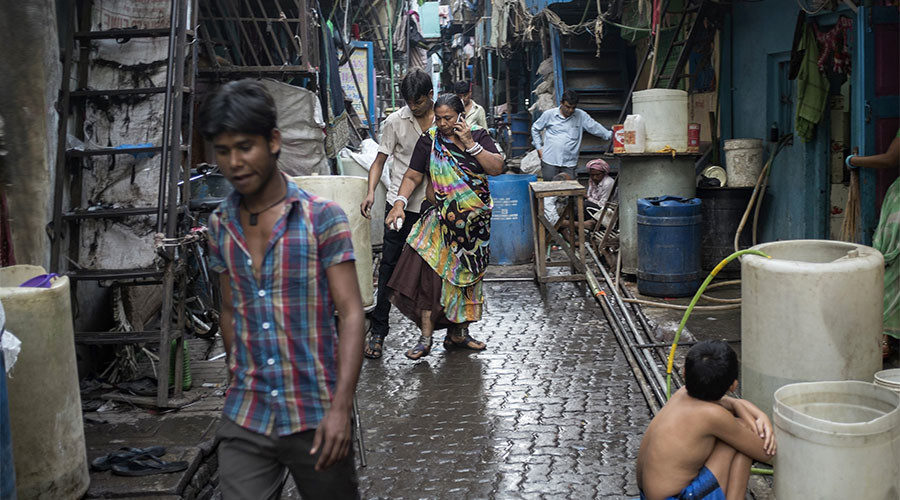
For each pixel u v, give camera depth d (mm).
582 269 7895
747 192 8258
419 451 4461
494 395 5273
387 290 6156
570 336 6539
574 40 13648
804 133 7438
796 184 7914
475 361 5996
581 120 10984
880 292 3943
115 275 4934
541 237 7809
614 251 9070
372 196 5934
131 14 5438
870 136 5961
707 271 8352
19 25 4570
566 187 7867
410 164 5926
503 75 22281
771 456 3303
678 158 7918
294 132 8328
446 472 4195
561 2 12352
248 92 2201
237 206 2373
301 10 7980
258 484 2457
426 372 5793
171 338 4844
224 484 2463
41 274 4008
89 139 5355
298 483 2529
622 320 6863
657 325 6559
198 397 4996
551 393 5273
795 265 3869
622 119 10758
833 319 3828
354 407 4363
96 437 4367
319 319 2387
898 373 3861
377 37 17234
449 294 5949
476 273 5953
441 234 5883
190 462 3994
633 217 8062
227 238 2373
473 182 5770
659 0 9734
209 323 6547
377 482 4105
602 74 13656
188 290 6430
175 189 4941
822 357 3855
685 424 3129
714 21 9172
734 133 9172
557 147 10906
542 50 16312
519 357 6047
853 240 6016
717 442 3229
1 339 3004
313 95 8328
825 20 7176
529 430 4688
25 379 3420
